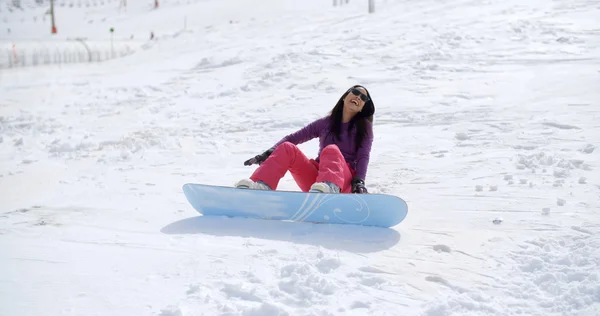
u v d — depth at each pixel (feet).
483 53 40.22
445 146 23.00
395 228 14.76
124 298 10.71
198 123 31.99
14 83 63.72
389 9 73.51
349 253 12.95
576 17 48.16
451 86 33.09
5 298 10.73
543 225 14.39
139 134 29.96
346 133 16.53
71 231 14.85
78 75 66.13
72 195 19.44
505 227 14.48
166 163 23.86
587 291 10.59
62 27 199.62
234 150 25.50
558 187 17.24
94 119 36.47
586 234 13.58
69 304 10.49
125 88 48.85
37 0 254.47
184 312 10.09
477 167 19.92
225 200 15.42
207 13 167.32
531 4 56.65
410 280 11.57
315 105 32.89
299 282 11.16
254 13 135.23
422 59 40.63
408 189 18.26
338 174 14.97
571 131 23.03
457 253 12.96
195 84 44.68
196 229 14.78
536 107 26.99
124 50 129.49
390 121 27.78
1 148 29.84
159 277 11.68
